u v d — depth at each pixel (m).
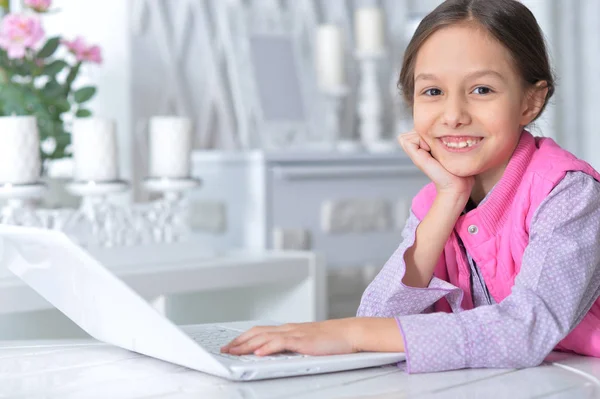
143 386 0.76
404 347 0.84
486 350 0.86
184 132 2.12
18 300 1.68
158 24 2.92
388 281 1.04
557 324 0.89
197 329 1.01
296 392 0.74
